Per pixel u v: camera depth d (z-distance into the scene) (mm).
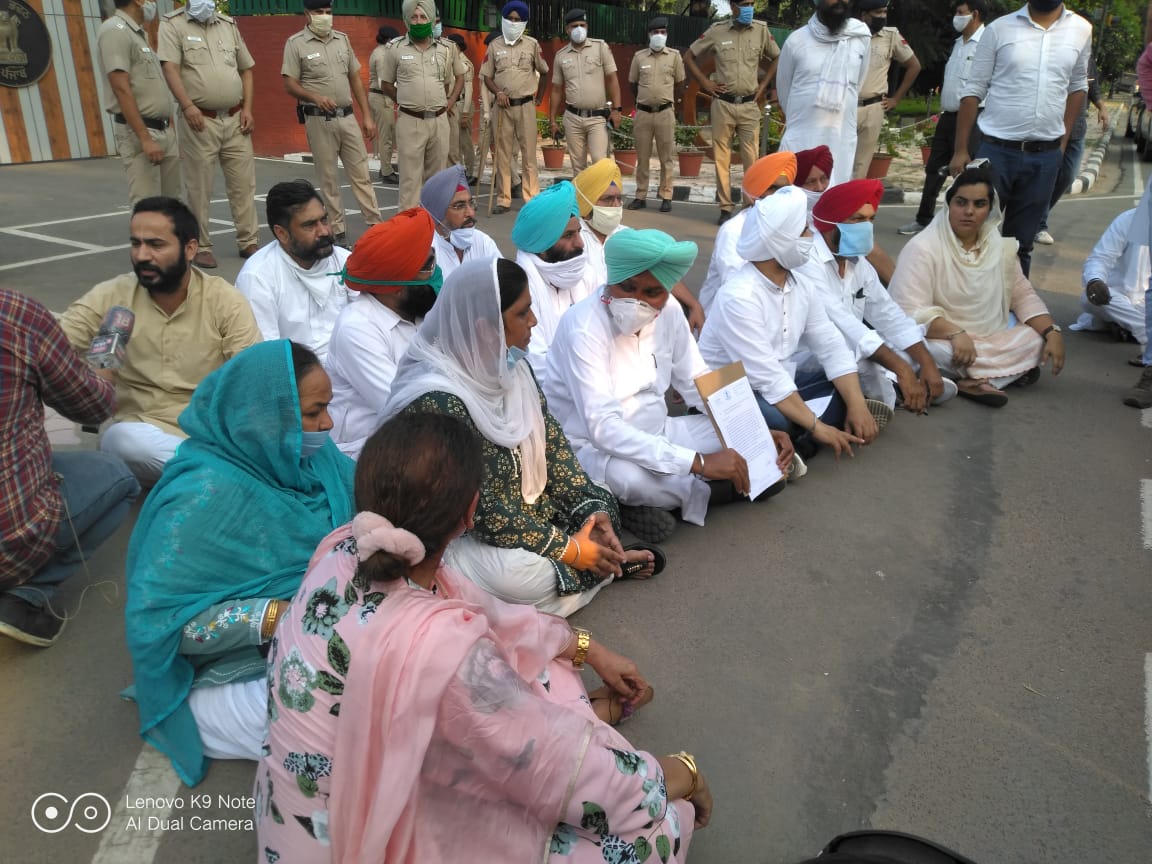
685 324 3725
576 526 3029
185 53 6742
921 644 2980
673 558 3455
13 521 2549
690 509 3621
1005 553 3541
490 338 2596
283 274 4148
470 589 2025
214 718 2287
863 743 2535
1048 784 2398
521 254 4109
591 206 4781
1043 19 5910
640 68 10117
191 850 2123
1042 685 2791
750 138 9930
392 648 1484
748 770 2428
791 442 3998
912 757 2488
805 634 3014
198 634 2203
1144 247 5680
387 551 1491
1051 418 4867
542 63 10461
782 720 2613
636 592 3217
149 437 3404
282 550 2354
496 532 2764
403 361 2752
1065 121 6145
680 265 3178
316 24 7543
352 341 3355
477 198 11062
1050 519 3809
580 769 1587
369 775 1516
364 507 1604
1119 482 4145
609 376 3426
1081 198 12172
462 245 4668
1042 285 7301
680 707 2646
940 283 5000
